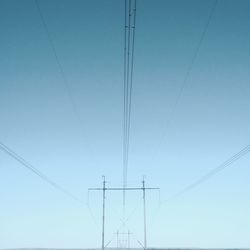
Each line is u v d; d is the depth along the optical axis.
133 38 18.88
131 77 24.98
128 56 21.30
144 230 55.28
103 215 55.38
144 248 54.44
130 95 28.62
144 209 56.53
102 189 56.47
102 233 53.91
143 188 57.53
